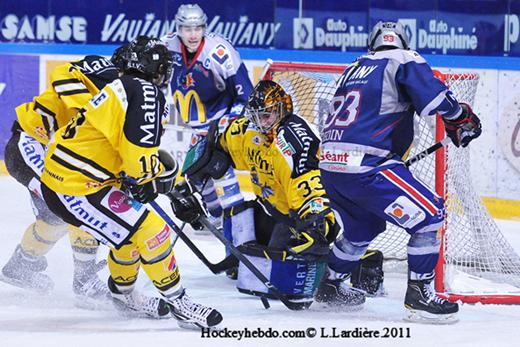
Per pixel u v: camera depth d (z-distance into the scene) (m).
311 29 22.06
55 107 10.70
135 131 8.95
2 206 17.92
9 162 11.02
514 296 11.71
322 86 14.15
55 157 9.30
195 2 22.12
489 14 21.42
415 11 21.77
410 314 10.37
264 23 22.08
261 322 10.13
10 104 21.84
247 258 11.17
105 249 13.53
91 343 8.84
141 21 22.20
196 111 15.63
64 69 10.52
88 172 9.24
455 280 12.77
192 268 13.59
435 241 10.23
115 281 10.02
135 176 9.09
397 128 10.21
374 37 10.52
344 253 10.95
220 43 15.44
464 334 9.63
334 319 10.48
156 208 10.25
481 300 11.66
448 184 12.64
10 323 9.76
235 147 11.48
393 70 10.06
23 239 11.10
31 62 21.91
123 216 9.35
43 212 10.95
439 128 11.73
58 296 11.16
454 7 21.58
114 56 9.55
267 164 11.12
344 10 21.98
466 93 12.84
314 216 10.64
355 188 10.24
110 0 22.12
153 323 9.95
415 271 10.30
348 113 10.28
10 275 11.13
